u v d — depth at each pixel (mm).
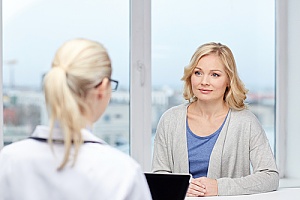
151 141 3205
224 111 2520
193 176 2480
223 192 2299
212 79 2447
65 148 1315
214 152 2447
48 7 3047
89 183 1321
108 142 3164
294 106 3361
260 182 2355
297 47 3332
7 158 1375
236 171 2482
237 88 2492
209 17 3273
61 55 1369
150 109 3189
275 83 3422
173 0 3215
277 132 3412
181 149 2488
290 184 3207
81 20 3104
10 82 2990
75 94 1339
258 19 3363
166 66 3223
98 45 1404
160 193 1750
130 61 3170
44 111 3053
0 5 2924
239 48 3340
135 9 3145
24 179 1341
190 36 3250
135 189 1346
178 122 2527
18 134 3014
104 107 1423
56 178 1325
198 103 2535
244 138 2473
